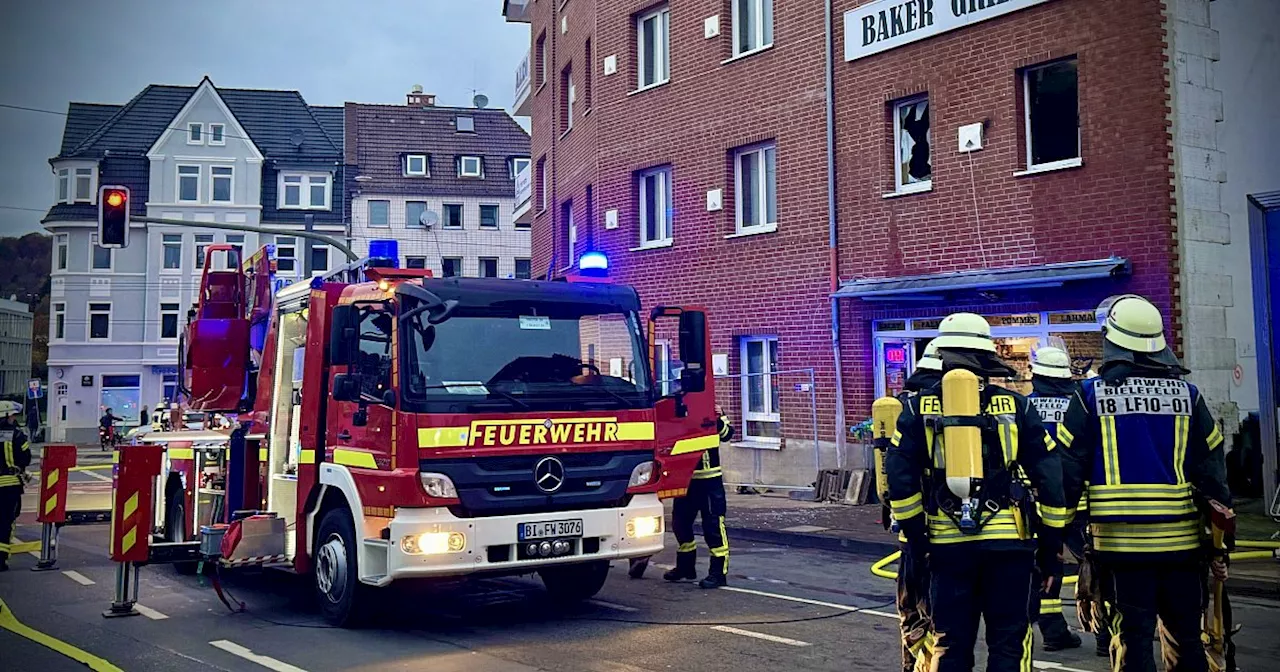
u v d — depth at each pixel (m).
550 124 25.56
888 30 15.30
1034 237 13.52
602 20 20.89
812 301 16.55
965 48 14.33
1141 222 12.47
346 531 7.98
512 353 7.85
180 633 7.96
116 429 43.38
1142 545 4.85
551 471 7.69
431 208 52.25
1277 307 12.86
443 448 7.34
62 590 10.08
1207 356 12.24
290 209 51.09
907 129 15.48
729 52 18.23
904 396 5.06
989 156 14.04
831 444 16.17
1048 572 4.85
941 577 4.83
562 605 8.84
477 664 6.79
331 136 53.94
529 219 31.25
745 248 17.73
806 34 16.64
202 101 50.38
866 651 6.97
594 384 8.09
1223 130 12.73
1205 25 12.69
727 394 18.02
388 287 7.72
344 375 7.74
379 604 7.92
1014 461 4.77
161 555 8.91
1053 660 6.67
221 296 12.09
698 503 9.70
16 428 11.67
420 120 54.44
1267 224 13.03
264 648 7.39
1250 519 11.65
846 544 11.90
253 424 9.76
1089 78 12.95
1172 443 4.88
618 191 20.44
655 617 8.23
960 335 4.98
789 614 8.27
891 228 15.34
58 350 48.88
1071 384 7.19
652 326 8.64
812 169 16.55
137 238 49.50
